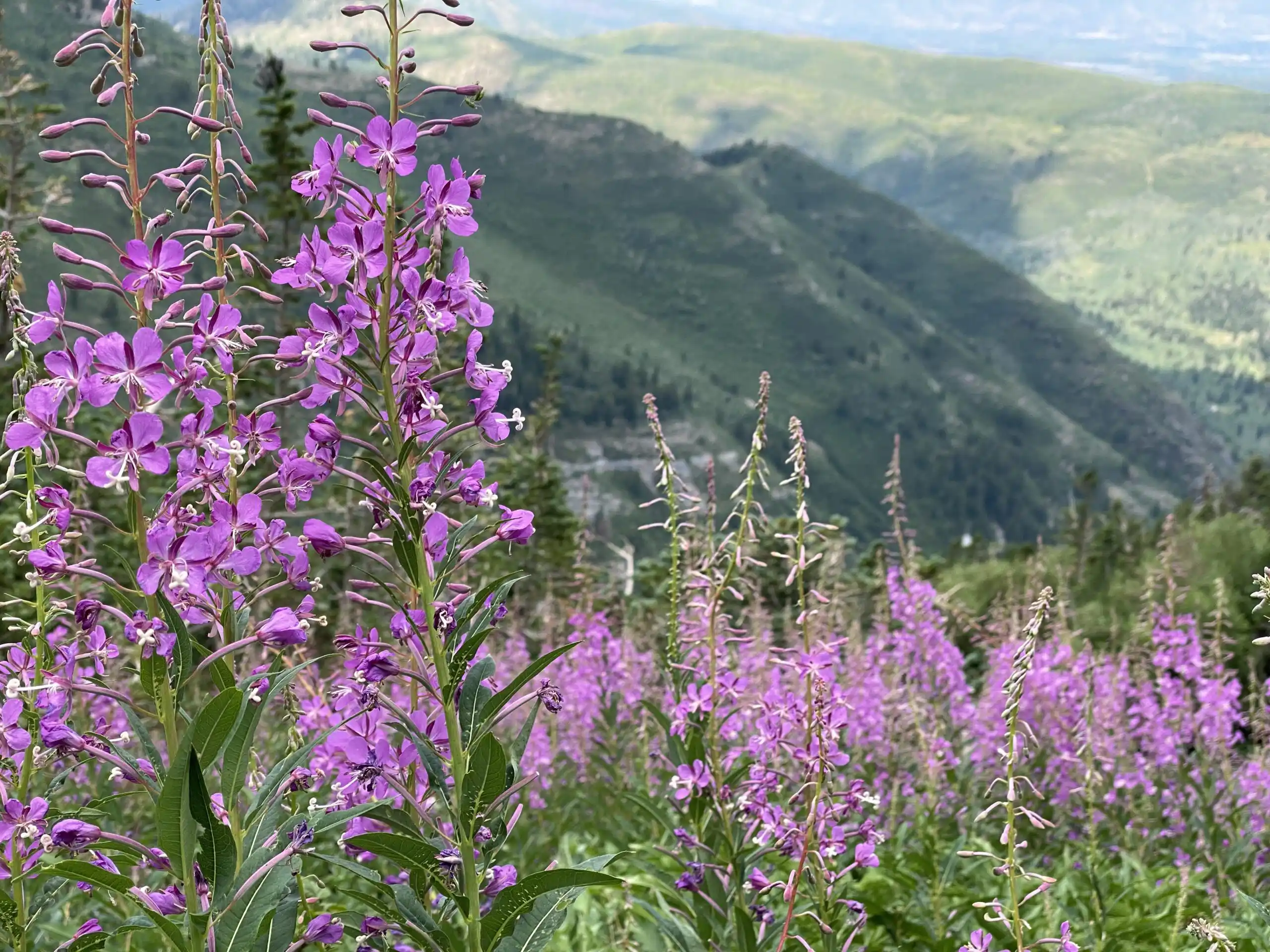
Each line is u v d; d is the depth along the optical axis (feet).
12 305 2.81
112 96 2.77
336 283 2.82
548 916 2.87
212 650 2.86
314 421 2.87
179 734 2.74
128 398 2.69
